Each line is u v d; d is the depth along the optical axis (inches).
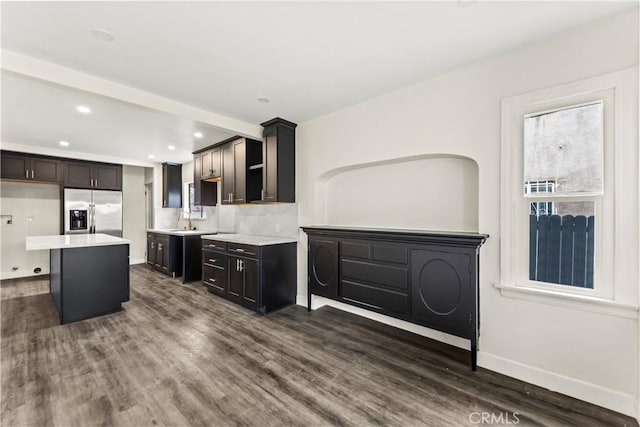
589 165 67.1
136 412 64.5
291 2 58.5
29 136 155.9
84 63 82.8
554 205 73.0
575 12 62.5
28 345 96.1
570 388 69.9
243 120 135.0
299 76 91.6
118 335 104.4
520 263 77.8
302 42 73.2
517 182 77.9
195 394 71.0
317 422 61.8
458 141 88.1
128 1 57.7
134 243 252.8
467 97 86.1
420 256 90.3
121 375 78.8
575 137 68.9
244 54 78.6
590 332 67.5
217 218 204.2
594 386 67.1
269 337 103.4
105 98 100.0
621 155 63.4
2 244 192.1
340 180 133.9
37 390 71.9
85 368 82.2
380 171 119.5
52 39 71.1
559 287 72.4
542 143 73.2
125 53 77.8
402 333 107.0
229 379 77.4
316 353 91.8
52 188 209.3
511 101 78.0
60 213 198.8
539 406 66.6
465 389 73.0
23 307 134.5
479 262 83.4
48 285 175.2
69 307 116.0
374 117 109.2
